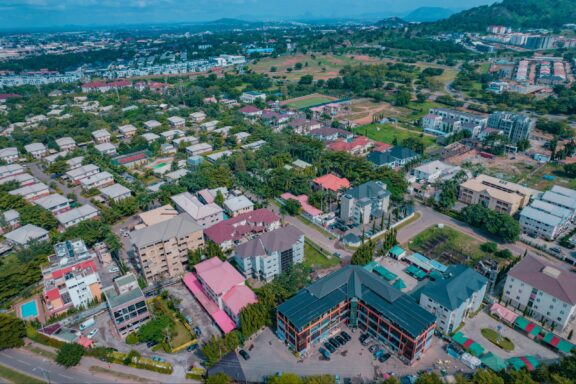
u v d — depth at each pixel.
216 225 176.62
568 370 103.12
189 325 131.88
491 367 110.94
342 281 130.75
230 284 137.25
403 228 188.38
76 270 140.50
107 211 195.50
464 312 129.00
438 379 102.69
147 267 151.75
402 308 118.56
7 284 146.75
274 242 152.88
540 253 166.12
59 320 136.75
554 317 126.25
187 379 114.06
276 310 124.31
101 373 116.38
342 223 193.00
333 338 126.25
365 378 112.00
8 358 122.69
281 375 108.25
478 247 171.75
